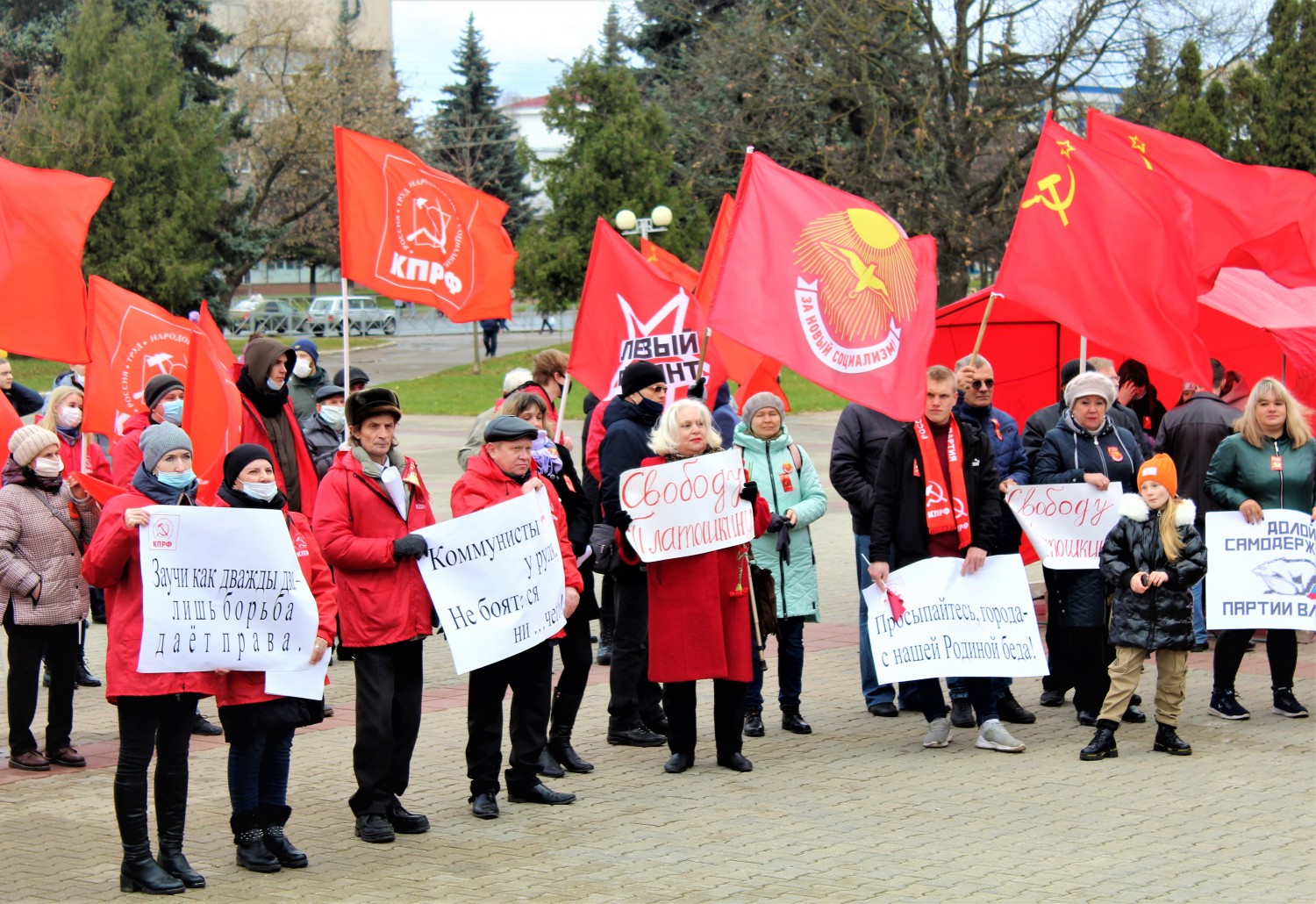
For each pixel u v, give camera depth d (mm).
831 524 17422
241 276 46594
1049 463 8328
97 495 6031
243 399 8141
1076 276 8422
